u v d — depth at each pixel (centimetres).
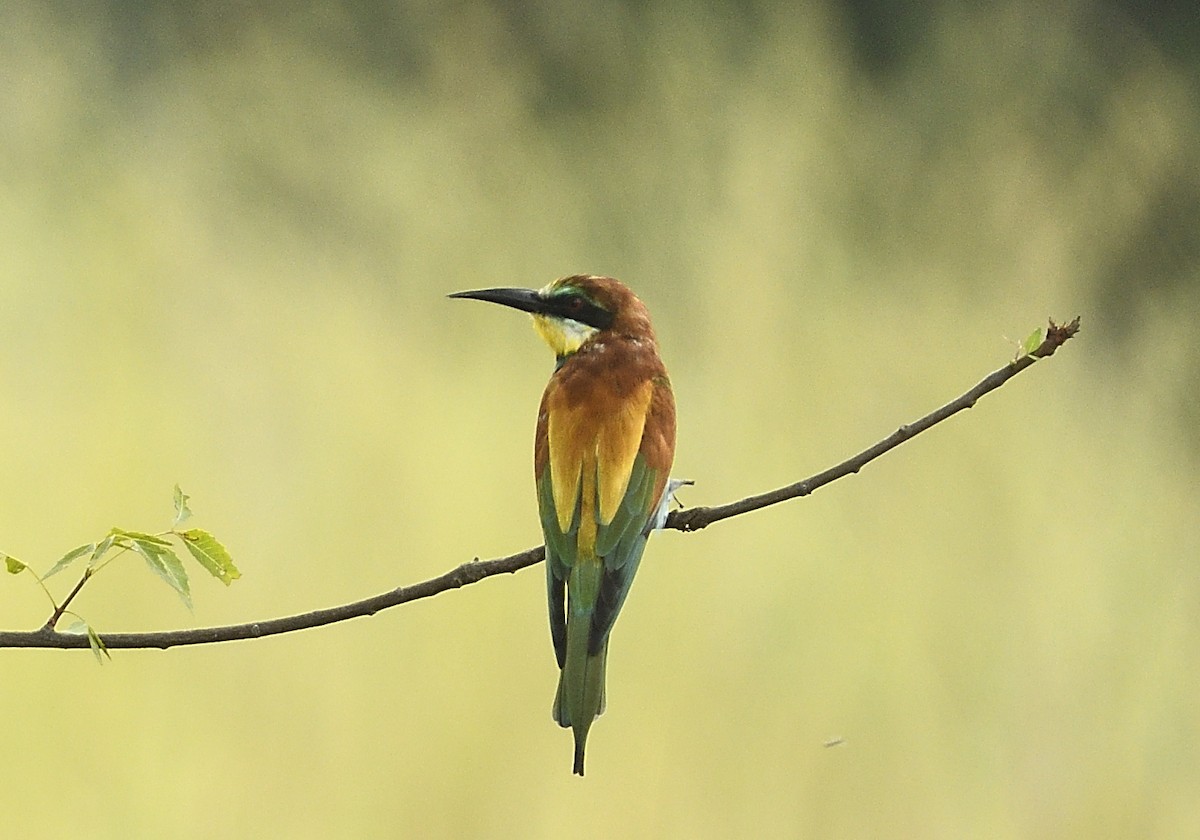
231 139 1460
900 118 1443
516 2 1509
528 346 1220
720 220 1175
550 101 1484
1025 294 1225
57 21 1566
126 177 1294
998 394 1140
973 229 1291
